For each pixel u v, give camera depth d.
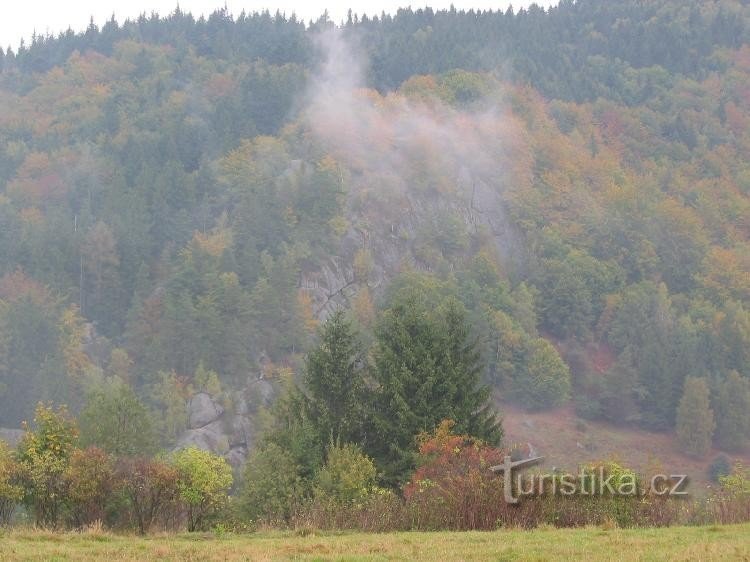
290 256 157.75
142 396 123.38
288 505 36.50
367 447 47.34
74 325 139.62
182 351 130.50
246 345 134.88
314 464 40.97
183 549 24.05
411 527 30.92
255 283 150.00
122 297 151.62
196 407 120.81
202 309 134.12
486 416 48.59
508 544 24.53
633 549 23.00
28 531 27.91
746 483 33.69
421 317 50.91
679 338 153.88
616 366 143.50
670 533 26.92
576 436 133.25
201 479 33.03
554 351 142.00
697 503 33.31
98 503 31.50
